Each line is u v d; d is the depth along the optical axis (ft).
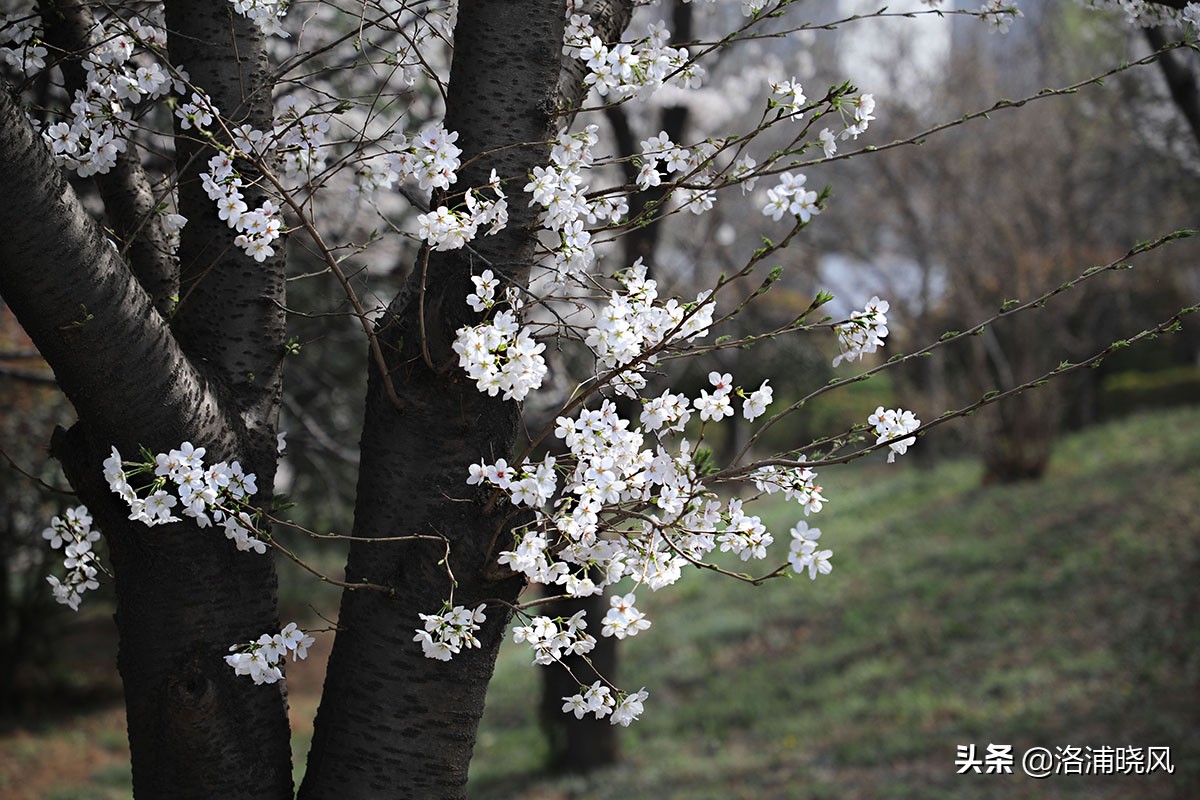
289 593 47.93
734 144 6.72
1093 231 47.47
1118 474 41.04
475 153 6.73
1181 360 60.70
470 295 6.07
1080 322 53.67
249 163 6.99
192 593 6.61
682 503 6.28
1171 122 34.27
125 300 6.15
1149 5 8.66
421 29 7.41
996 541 37.55
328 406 23.98
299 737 33.68
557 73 6.91
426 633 6.07
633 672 34.91
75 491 6.75
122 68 6.97
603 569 6.35
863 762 25.13
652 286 6.38
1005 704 26.66
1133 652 27.63
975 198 45.50
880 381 68.95
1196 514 34.53
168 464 5.97
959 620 32.32
